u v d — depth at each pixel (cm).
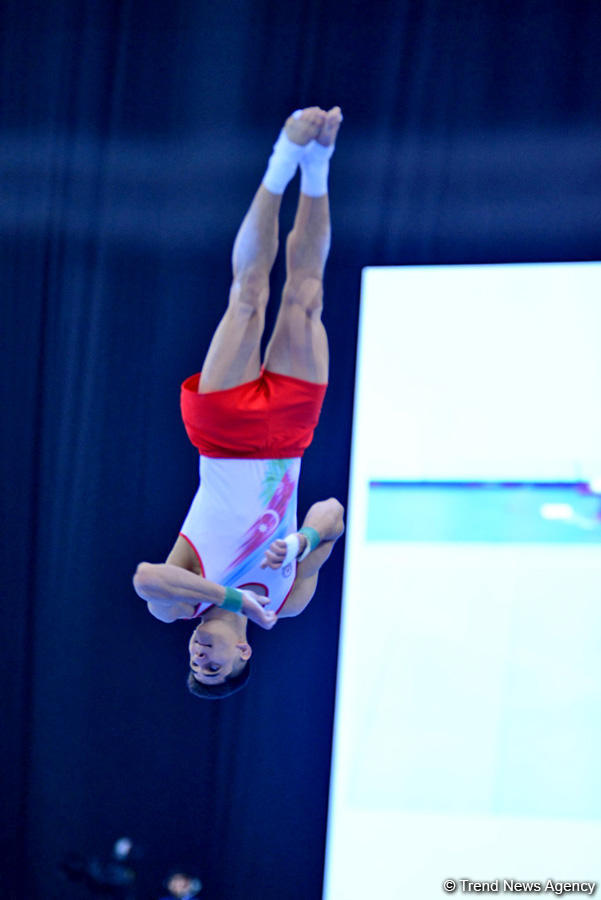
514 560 660
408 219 690
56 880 746
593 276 665
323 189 422
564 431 659
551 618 652
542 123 665
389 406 681
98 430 750
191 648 462
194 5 696
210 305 734
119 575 750
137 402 746
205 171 714
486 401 671
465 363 676
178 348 739
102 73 713
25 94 728
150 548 746
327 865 656
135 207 731
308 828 723
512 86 662
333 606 723
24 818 759
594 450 654
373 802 657
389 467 678
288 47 685
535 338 669
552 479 658
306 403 442
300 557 448
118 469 750
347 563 676
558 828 636
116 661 752
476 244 687
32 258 752
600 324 661
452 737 654
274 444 441
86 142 725
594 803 634
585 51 651
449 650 660
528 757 644
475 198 682
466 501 668
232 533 443
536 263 674
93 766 752
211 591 417
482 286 679
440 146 678
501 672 653
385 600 670
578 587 652
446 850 645
